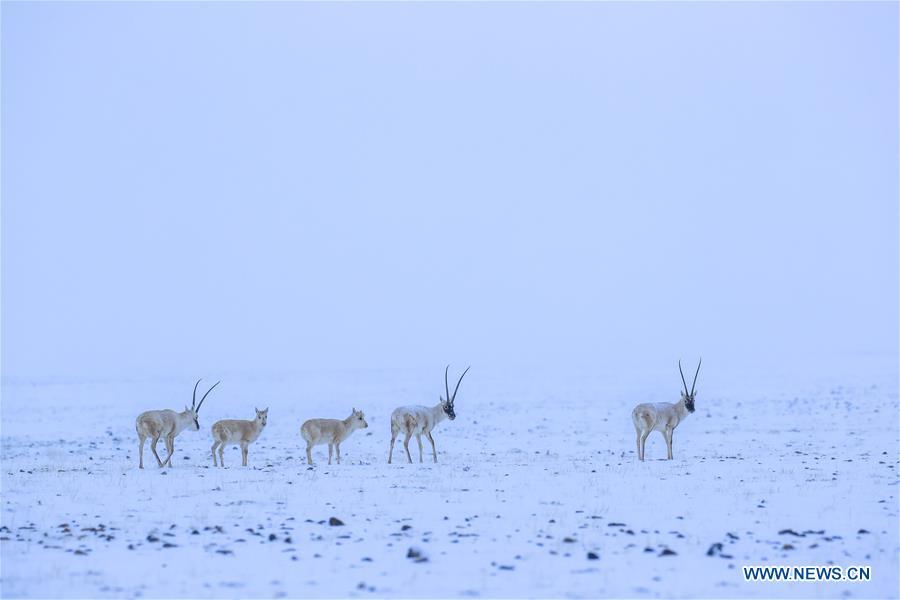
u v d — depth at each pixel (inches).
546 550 1056.8
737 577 954.1
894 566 997.8
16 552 1050.1
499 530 1161.4
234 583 925.8
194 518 1240.8
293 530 1163.3
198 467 1831.9
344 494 1430.9
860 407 3595.0
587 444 2432.3
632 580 940.0
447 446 2439.7
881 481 1528.1
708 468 1729.8
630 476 1619.1
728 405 3959.2
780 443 2300.7
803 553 1044.5
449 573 963.3
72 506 1337.4
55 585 917.8
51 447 2620.6
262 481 1576.0
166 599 874.1
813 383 5629.9
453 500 1374.3
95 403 4916.3
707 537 1119.0
